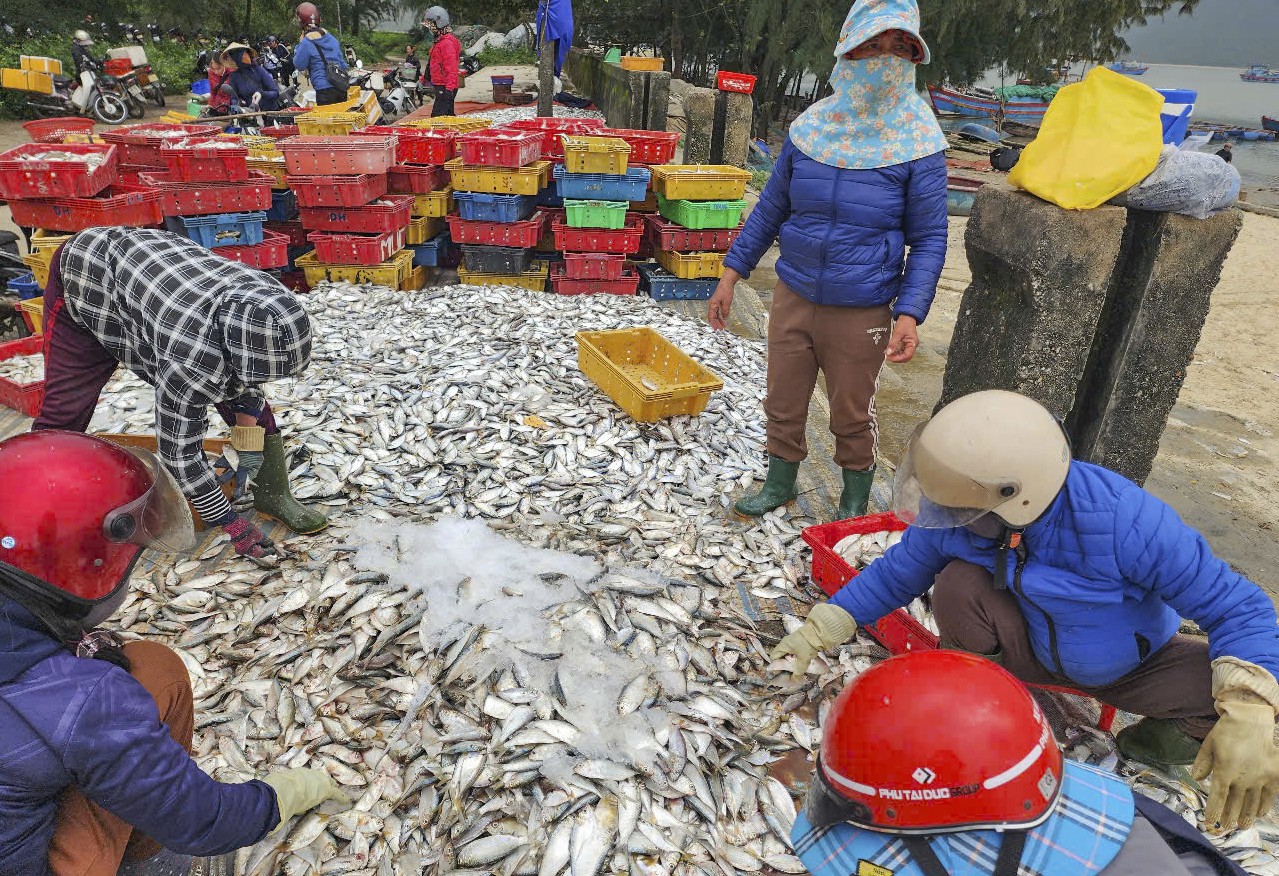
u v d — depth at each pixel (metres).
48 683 1.44
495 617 3.01
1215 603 1.88
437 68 13.31
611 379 4.76
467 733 2.53
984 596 2.29
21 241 8.23
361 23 54.91
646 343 5.26
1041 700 2.74
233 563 3.29
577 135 7.60
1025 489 1.80
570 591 3.19
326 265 6.72
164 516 1.70
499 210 6.92
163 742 1.58
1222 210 3.30
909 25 2.85
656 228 7.21
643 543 3.63
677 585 3.31
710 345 6.00
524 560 3.37
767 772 2.52
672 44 23.56
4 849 1.45
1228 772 1.72
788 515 3.96
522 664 2.79
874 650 3.01
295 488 3.85
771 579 3.46
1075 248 3.19
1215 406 6.55
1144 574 1.95
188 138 6.62
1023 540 2.06
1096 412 3.71
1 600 1.44
